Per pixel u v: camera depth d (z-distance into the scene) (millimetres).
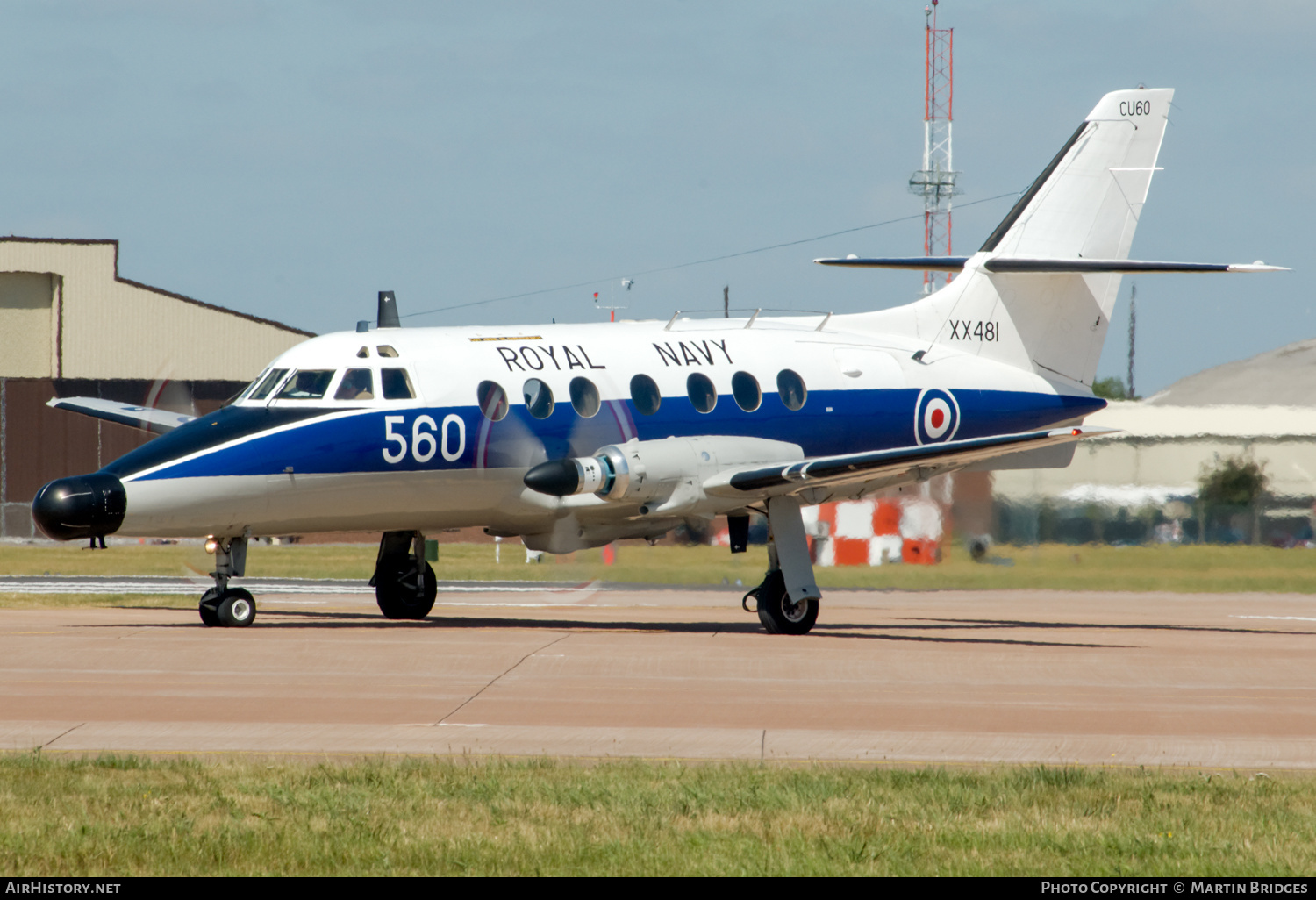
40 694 43719
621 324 71812
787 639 64000
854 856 27219
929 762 35312
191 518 60750
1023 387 78938
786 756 35844
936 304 78750
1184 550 116625
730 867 26562
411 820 29234
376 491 63531
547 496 65750
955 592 114250
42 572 129625
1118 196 81438
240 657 52375
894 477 75000
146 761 33969
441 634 62344
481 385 65125
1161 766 35375
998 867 26781
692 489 65812
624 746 36844
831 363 73562
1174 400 120875
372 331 67062
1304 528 115625
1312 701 46188
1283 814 30297
